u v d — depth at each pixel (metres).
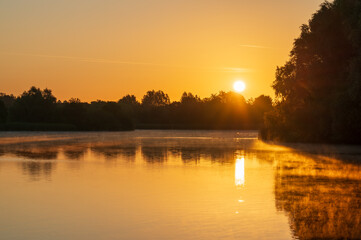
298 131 77.94
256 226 16.38
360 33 50.81
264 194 22.97
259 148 62.16
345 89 60.19
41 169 34.00
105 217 17.89
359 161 41.72
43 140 86.69
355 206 19.89
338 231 15.70
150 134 135.75
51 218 17.75
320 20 68.31
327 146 65.50
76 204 20.39
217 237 15.02
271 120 88.56
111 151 55.44
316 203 20.55
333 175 30.94
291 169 34.62
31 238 15.02
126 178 28.97
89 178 28.89
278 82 78.88
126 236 15.21
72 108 171.00
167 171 33.06
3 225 16.66
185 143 77.75
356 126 58.59
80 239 14.86
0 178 28.69
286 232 15.60
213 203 20.56
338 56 65.75
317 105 69.12
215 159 43.66
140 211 18.95
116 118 185.75
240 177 29.70
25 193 23.12
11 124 153.50
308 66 70.56
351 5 54.34
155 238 14.97
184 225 16.56
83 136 112.06
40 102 167.62
